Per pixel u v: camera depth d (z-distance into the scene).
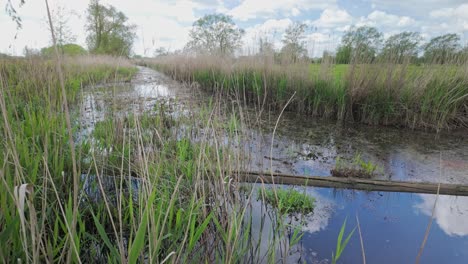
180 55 15.16
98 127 3.81
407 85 6.13
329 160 3.95
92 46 27.58
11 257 1.34
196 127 4.20
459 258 2.05
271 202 2.64
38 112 3.48
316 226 2.39
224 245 1.95
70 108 5.57
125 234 2.04
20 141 2.32
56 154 2.23
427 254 2.09
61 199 2.10
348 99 6.51
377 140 5.06
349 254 2.07
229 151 2.76
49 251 1.24
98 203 2.21
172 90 9.24
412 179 3.41
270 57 8.60
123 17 28.34
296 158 3.97
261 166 3.17
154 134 3.69
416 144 4.88
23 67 6.21
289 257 2.01
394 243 2.21
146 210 1.22
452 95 5.83
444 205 2.82
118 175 2.69
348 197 2.93
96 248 1.89
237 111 6.78
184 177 2.71
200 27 30.92
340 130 5.70
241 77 8.16
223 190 2.01
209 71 9.87
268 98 7.79
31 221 1.09
